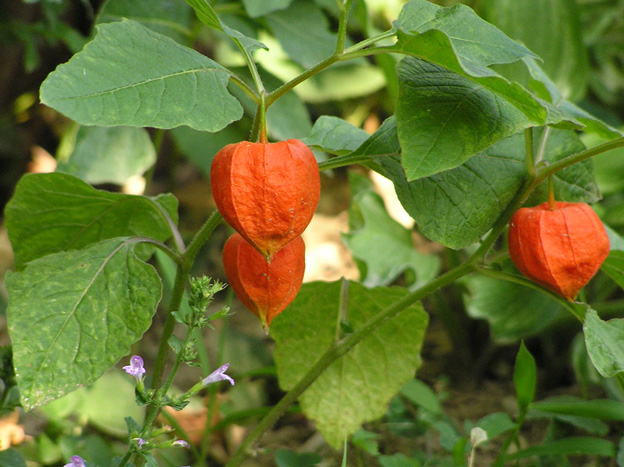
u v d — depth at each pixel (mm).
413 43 573
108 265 616
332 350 692
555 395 979
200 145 1068
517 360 706
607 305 908
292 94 978
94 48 551
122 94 547
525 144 635
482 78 551
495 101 592
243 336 1045
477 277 927
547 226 613
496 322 897
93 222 689
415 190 636
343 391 766
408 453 854
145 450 582
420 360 758
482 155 647
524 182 646
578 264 612
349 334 697
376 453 757
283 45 948
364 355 761
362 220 1004
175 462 831
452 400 976
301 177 562
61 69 538
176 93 561
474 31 597
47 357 588
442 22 600
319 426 765
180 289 655
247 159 561
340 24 592
